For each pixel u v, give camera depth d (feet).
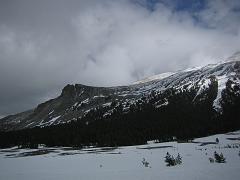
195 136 492.54
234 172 138.10
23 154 416.67
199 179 126.11
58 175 174.60
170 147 373.40
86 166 221.25
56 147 557.74
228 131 521.65
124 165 210.18
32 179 164.35
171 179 130.62
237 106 647.15
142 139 512.63
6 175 189.16
